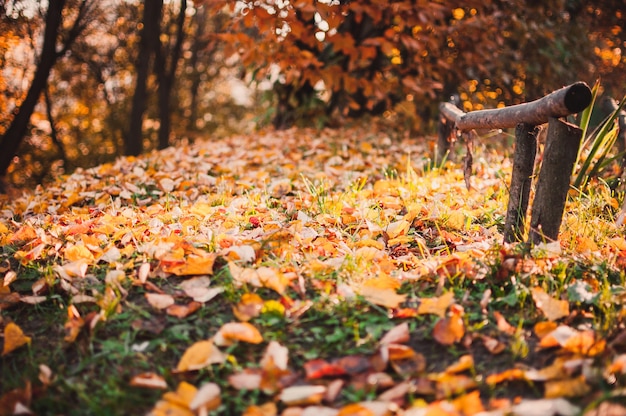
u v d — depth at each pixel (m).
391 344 1.82
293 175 4.74
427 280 2.27
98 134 20.42
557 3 7.48
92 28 13.72
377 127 7.81
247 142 7.19
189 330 2.00
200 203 3.56
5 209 4.65
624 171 3.77
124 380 1.78
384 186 4.04
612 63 8.78
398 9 4.68
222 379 1.76
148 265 2.33
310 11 4.29
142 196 4.34
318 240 2.68
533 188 3.42
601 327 1.92
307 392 1.60
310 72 5.62
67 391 1.74
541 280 2.19
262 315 2.04
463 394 1.60
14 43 10.03
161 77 14.60
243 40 4.95
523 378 1.66
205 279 2.29
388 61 8.80
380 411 1.49
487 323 1.97
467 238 2.82
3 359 1.95
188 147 7.07
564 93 2.15
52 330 2.09
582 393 1.56
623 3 8.16
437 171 4.52
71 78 16.69
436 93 7.82
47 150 17.94
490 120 3.02
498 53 7.35
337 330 1.94
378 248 2.67
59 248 2.79
